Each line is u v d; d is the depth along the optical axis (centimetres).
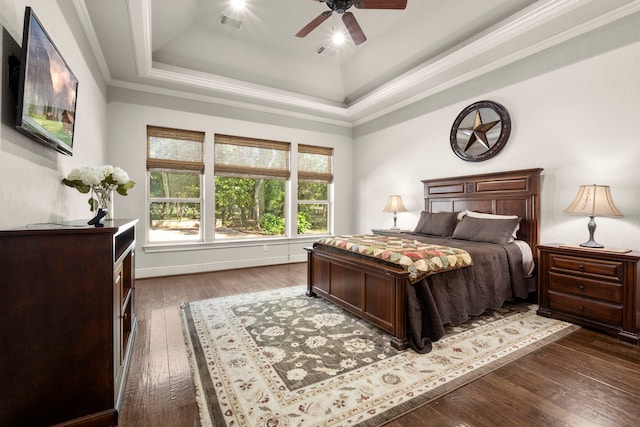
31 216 163
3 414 128
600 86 288
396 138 526
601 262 250
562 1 271
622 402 160
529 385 176
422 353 214
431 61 414
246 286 400
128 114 423
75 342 138
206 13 370
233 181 514
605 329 246
